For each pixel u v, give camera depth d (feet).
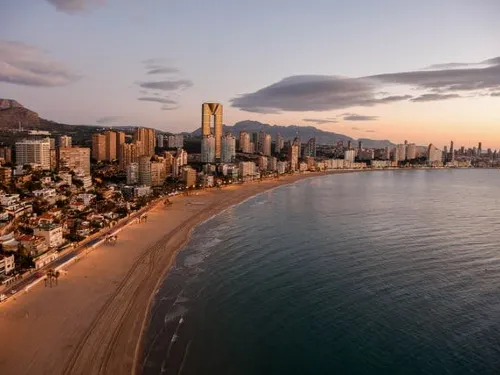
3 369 228.02
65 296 324.39
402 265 391.65
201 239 508.94
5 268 358.43
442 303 307.58
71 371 228.02
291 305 310.45
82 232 510.99
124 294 330.34
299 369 233.55
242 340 262.47
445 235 515.50
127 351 248.11
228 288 344.08
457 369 230.68
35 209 623.36
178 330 274.16
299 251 445.78
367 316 290.35
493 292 326.03
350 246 461.78
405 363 237.25
